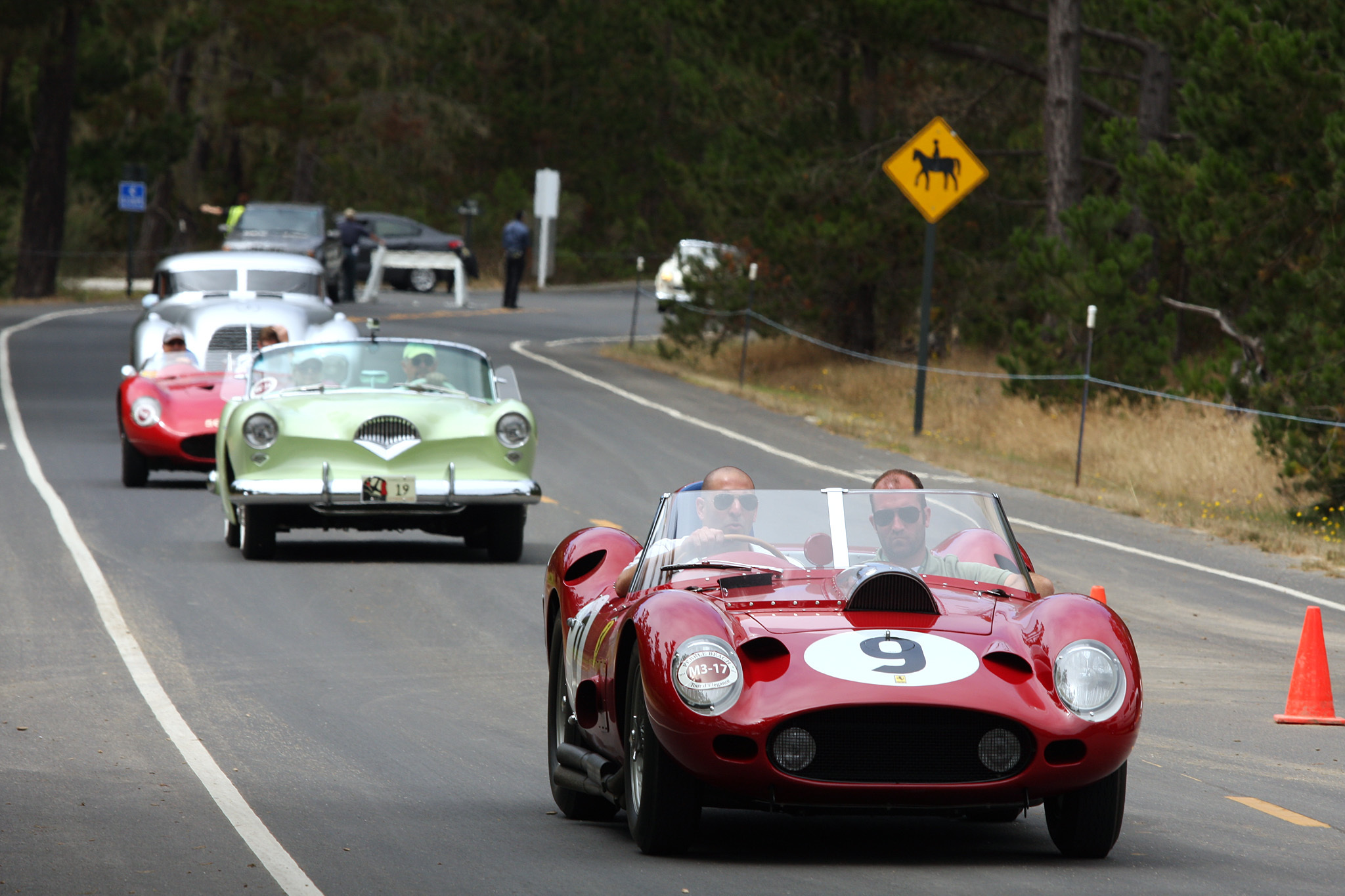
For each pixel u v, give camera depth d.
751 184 119.56
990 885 21.86
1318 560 58.91
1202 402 82.94
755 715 21.62
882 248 118.50
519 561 54.12
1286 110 75.06
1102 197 91.94
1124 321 89.88
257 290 86.00
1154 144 83.06
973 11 113.62
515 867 22.73
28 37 160.88
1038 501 72.44
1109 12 107.19
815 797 21.78
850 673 21.86
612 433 89.50
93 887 21.31
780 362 129.00
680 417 97.56
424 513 51.53
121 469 72.56
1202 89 78.94
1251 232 76.88
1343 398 67.06
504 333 148.38
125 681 36.34
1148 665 41.88
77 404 94.19
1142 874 22.64
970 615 23.48
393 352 55.59
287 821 25.25
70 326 136.62
